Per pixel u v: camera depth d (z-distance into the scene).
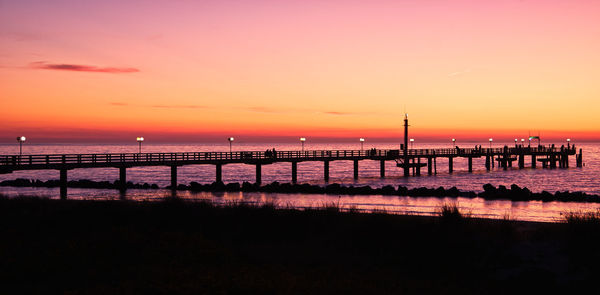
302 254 17.16
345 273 14.91
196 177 83.62
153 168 117.88
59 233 19.19
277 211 21.53
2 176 84.50
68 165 41.41
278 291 13.18
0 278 14.18
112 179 77.88
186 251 17.05
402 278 14.49
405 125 70.62
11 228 19.67
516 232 18.91
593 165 119.00
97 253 16.62
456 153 82.81
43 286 13.65
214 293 13.01
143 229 19.95
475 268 15.20
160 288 13.32
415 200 37.22
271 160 56.62
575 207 33.06
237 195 41.28
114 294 12.88
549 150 98.94
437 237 17.75
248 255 17.06
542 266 14.98
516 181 68.19
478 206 33.56
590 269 14.55
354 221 20.31
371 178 68.69
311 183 59.16
